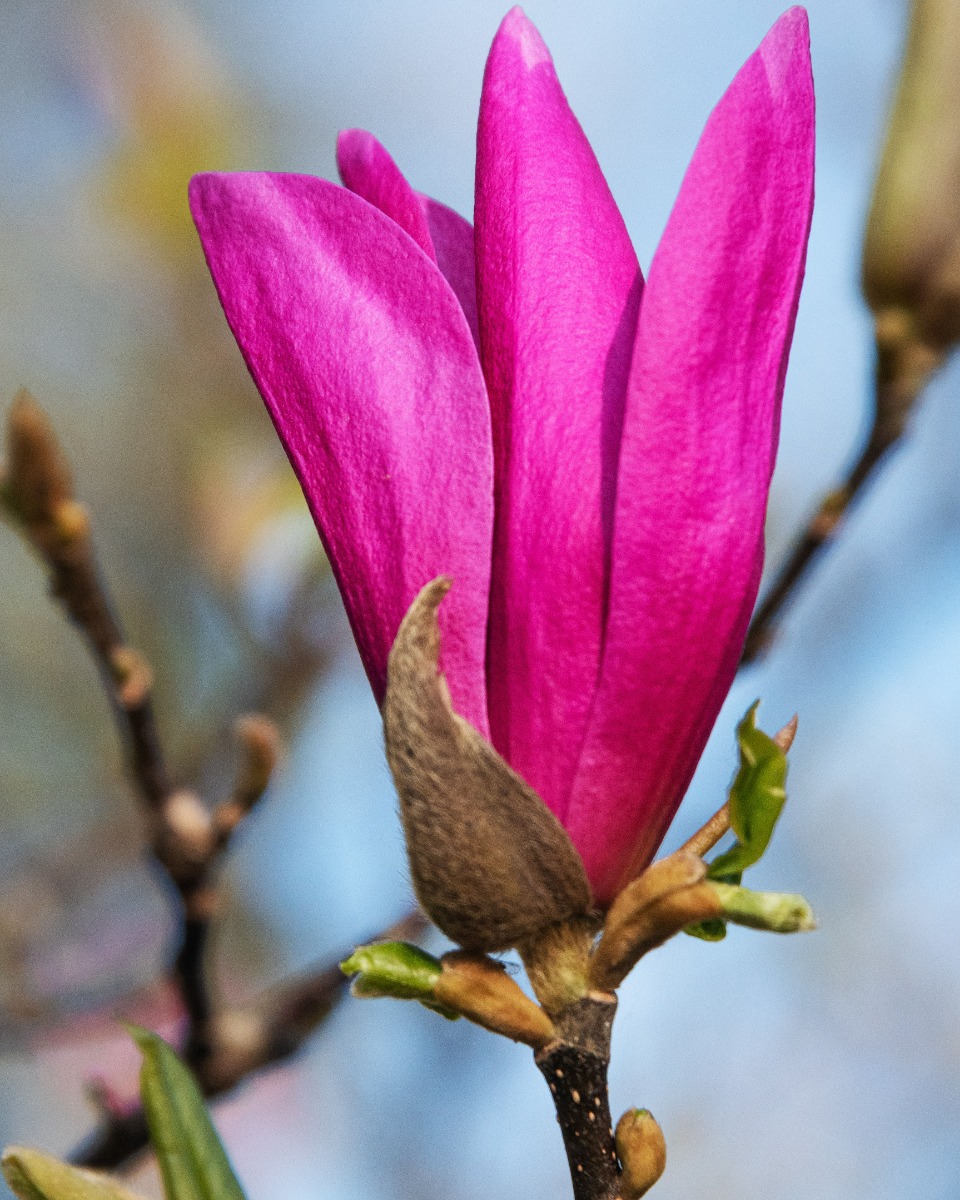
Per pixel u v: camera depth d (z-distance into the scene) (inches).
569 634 25.1
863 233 27.7
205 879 30.0
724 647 25.1
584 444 25.1
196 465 39.8
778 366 25.1
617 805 25.1
